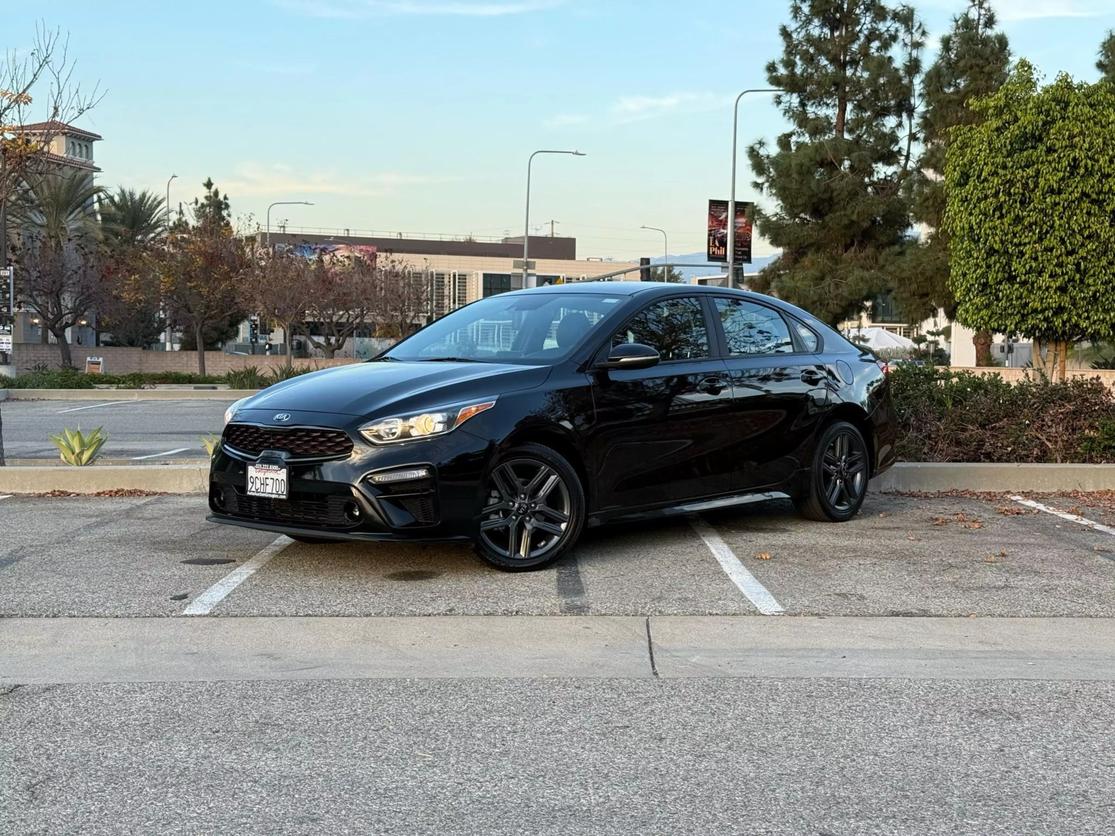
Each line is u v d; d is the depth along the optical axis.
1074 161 17.67
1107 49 25.81
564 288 7.25
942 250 29.16
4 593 5.57
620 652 4.73
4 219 12.17
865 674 4.48
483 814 3.19
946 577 6.07
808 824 3.13
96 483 8.73
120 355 42.66
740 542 6.98
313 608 5.33
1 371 29.81
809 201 31.86
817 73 32.75
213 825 3.12
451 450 5.69
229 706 4.08
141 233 47.69
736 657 4.68
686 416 6.66
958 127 19.19
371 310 45.56
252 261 39.72
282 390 6.27
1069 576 6.12
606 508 6.36
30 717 3.96
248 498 6.02
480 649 4.76
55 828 3.10
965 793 3.35
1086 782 3.44
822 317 31.75
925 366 10.70
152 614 5.22
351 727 3.87
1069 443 9.77
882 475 9.02
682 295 7.04
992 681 4.41
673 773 3.49
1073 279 17.78
